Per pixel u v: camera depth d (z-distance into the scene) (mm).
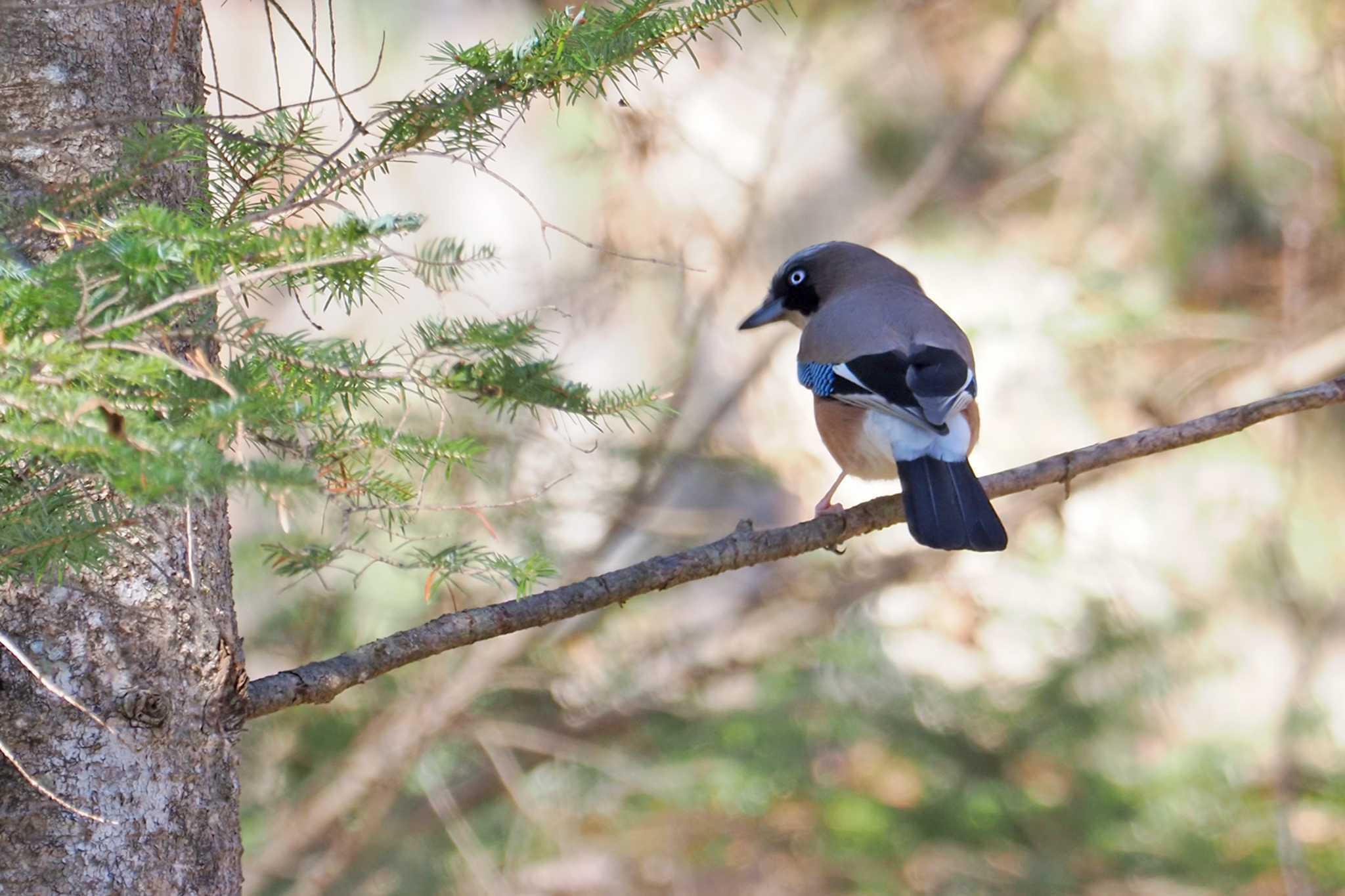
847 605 14156
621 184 12781
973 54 15320
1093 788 13109
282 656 11258
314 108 12164
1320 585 14766
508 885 11820
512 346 4078
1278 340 13797
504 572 4195
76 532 3689
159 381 3492
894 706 13172
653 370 13836
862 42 15219
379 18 12828
